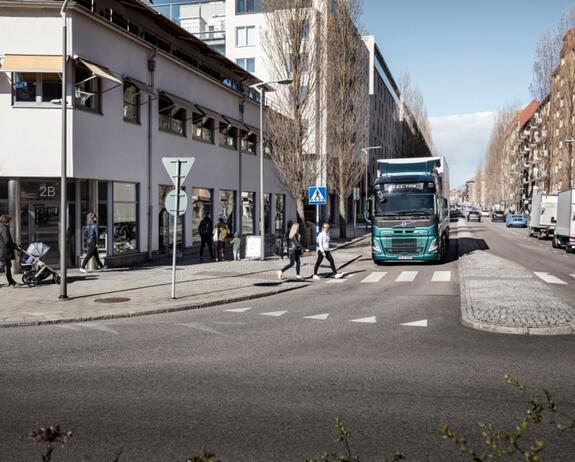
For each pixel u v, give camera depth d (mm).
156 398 6012
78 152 17453
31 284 15055
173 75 23625
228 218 29828
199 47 27312
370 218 22094
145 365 7445
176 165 13234
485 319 10273
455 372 7062
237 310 12203
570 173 48656
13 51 17000
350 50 33125
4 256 14859
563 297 13562
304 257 24688
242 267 20406
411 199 21438
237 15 53688
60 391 6289
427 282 16875
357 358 7820
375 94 75750
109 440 4836
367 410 5602
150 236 21906
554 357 7871
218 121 27688
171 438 4875
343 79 33469
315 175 28312
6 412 5582
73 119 17188
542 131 81875
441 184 24047
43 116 17203
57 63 16766
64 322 10766
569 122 49188
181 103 23250
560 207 31109
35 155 17219
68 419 5371
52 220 18188
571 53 49406
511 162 104500
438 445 4711
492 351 8258
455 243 35281
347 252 28375
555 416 5441
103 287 14984
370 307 12438
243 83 34062
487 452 4555
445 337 9289
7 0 16719
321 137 31422
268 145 28594
